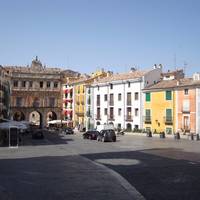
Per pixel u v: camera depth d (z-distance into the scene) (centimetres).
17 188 1664
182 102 6550
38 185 1741
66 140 5497
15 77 10112
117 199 1438
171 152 3409
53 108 10512
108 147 4075
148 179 1909
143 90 7431
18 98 10144
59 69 10969
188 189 1625
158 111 7088
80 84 9756
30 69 10412
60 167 2377
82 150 3684
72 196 1493
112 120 8319
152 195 1512
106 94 8575
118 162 2648
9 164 2528
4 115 7806
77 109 9888
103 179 1912
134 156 3066
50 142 5022
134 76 7750
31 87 10294
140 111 7512
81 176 2011
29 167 2372
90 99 9219
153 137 6325
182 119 6556
